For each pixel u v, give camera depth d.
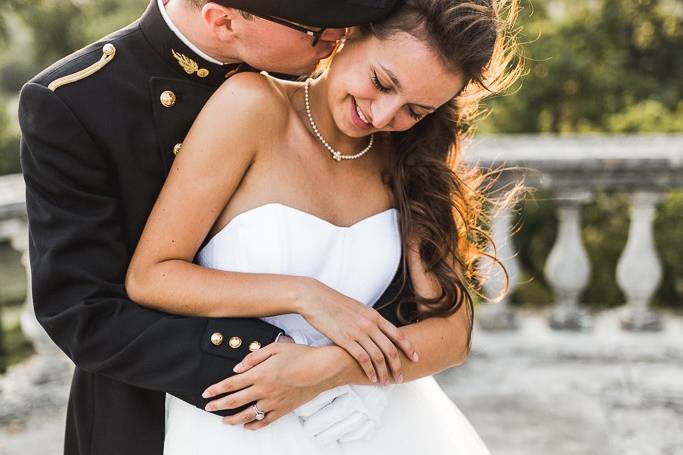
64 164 1.38
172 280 1.40
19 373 3.77
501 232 3.73
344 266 1.53
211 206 1.42
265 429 1.48
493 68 1.48
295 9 1.29
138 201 1.45
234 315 1.41
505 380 3.66
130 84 1.41
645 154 3.72
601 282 7.84
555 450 3.09
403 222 1.59
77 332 1.38
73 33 11.62
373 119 1.39
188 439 1.49
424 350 1.54
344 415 1.48
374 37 1.36
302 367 1.41
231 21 1.34
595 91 9.79
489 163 3.56
